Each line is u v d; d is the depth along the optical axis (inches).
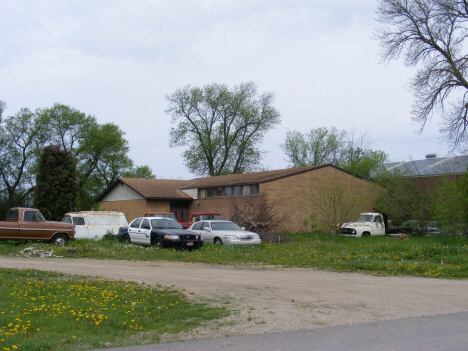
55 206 1211.9
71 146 2178.9
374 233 1146.7
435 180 1143.0
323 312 328.2
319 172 1291.8
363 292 410.3
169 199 1473.9
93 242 859.4
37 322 280.7
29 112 2095.2
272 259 670.5
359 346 241.9
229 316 316.2
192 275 510.6
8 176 2122.3
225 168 2199.8
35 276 462.0
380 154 1755.7
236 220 1104.2
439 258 667.4
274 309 337.7
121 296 367.6
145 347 244.4
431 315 319.0
